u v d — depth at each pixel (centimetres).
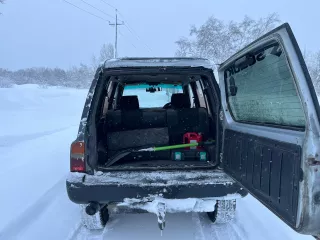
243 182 203
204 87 311
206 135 314
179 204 216
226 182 219
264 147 175
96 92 235
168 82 406
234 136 223
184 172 234
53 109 1435
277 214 158
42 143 640
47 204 333
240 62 214
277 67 169
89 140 226
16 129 806
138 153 284
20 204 320
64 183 401
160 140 298
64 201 342
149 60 238
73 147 220
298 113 153
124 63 236
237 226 280
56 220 295
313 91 133
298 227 137
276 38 150
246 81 217
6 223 275
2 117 1058
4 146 588
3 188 362
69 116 1210
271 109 184
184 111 317
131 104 391
